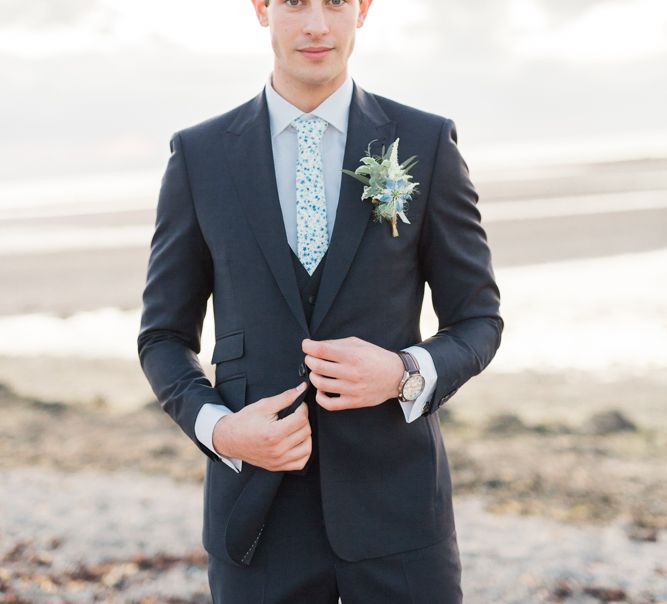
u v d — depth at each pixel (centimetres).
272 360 194
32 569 407
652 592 369
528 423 609
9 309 1280
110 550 429
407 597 195
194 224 205
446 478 210
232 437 182
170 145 212
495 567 397
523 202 3039
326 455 193
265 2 197
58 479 545
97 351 941
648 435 576
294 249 199
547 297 1170
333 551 194
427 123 204
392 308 196
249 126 203
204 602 371
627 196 3058
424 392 188
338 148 203
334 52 192
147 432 637
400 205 189
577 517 454
